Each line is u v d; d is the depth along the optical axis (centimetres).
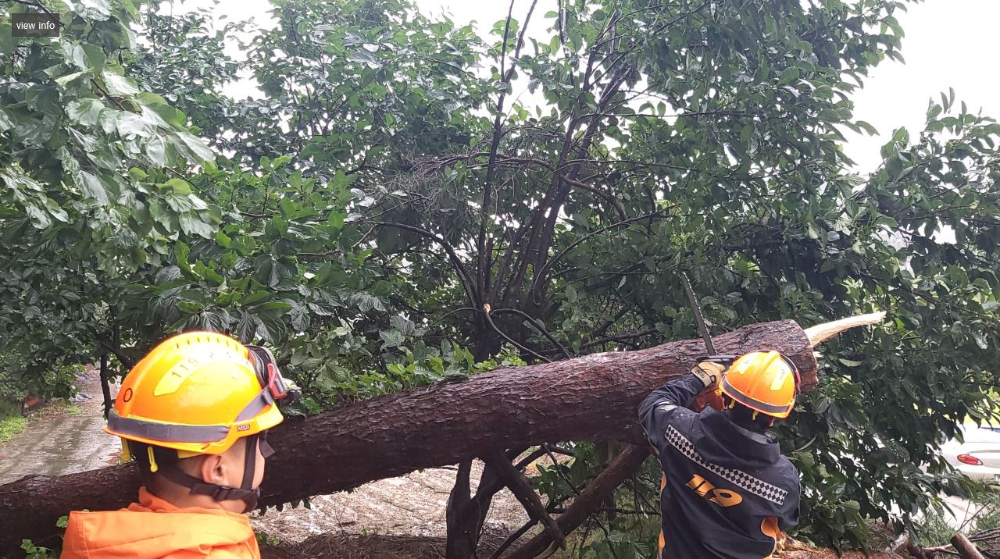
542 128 509
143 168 270
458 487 468
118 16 225
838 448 389
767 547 193
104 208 255
